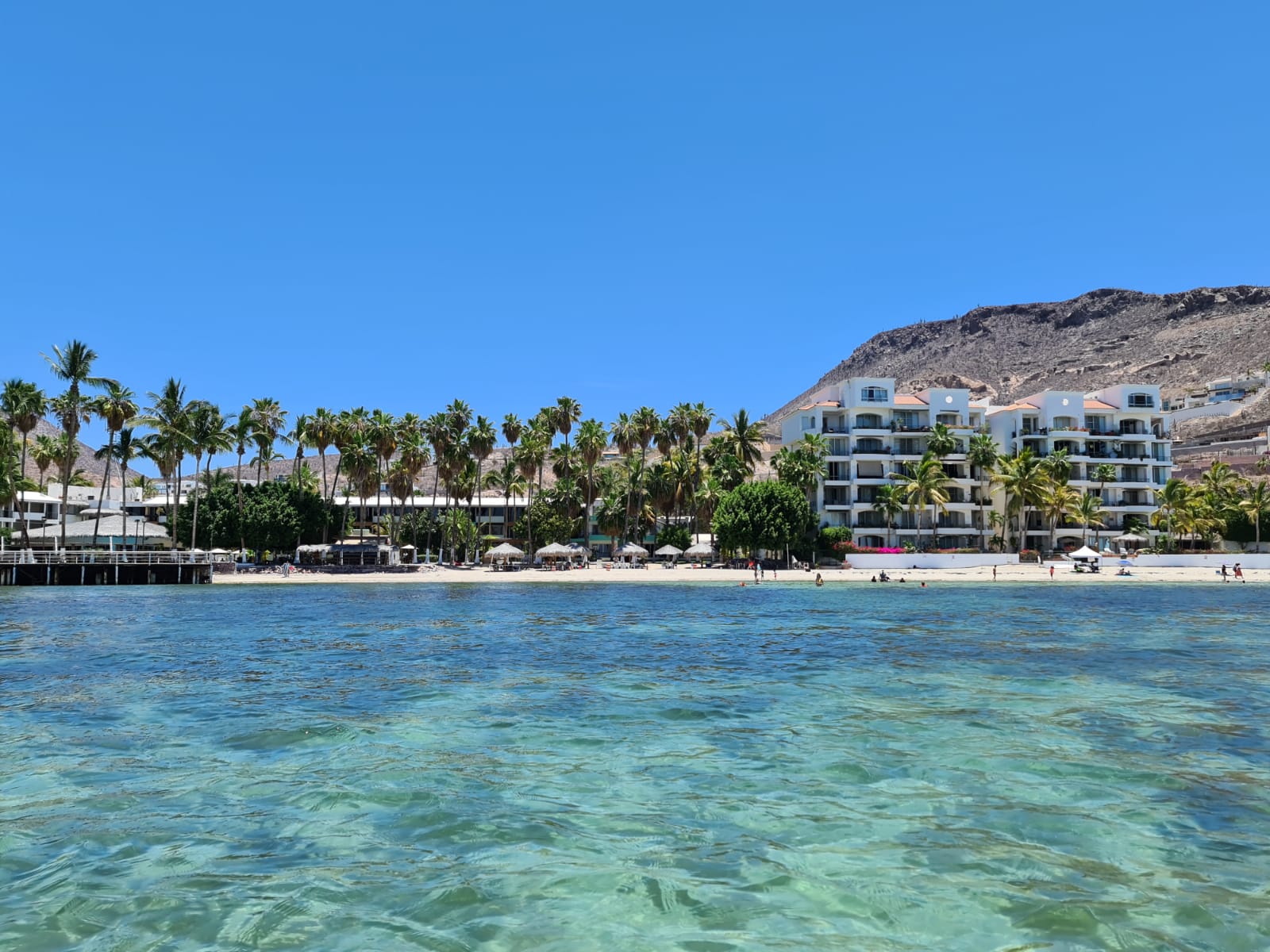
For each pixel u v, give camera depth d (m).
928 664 27.77
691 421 123.00
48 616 46.22
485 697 21.83
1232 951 8.02
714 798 13.00
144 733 17.61
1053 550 101.75
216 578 82.62
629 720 18.97
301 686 23.58
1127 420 114.19
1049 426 110.00
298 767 14.87
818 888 9.59
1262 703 20.64
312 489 113.12
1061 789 13.39
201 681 24.56
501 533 144.00
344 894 9.45
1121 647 32.09
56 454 120.38
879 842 11.05
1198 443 196.25
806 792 13.32
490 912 9.02
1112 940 8.29
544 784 13.82
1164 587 75.56
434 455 110.75
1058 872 10.00
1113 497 108.44
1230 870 10.01
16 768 14.81
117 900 9.29
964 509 104.88
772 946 8.24
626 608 53.19
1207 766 14.73
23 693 22.38
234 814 12.26
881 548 97.56
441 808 12.51
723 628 40.44
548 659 29.34
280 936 8.45
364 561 97.44
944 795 13.11
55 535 105.25
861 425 108.81
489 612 49.38
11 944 8.23
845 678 25.08
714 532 93.44
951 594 66.25
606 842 11.10
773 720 18.86
